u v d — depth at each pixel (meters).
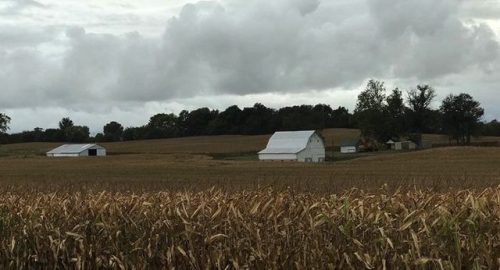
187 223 6.87
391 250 5.87
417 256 5.68
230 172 51.81
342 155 115.94
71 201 8.70
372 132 135.50
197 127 195.50
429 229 5.74
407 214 6.02
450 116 138.00
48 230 8.04
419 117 136.38
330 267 6.06
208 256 6.78
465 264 5.65
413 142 135.38
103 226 7.54
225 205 7.15
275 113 194.50
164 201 7.82
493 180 22.55
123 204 7.93
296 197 7.43
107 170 60.66
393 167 58.03
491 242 5.59
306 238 6.39
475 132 139.12
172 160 86.25
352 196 7.54
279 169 57.59
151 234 7.22
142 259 7.26
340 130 178.62
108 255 7.58
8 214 8.52
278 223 6.70
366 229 6.09
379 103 136.62
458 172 44.12
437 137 154.25
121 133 197.62
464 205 5.96
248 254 6.65
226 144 151.00
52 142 181.12
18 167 72.94
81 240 7.53
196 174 48.12
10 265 8.13
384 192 7.75
